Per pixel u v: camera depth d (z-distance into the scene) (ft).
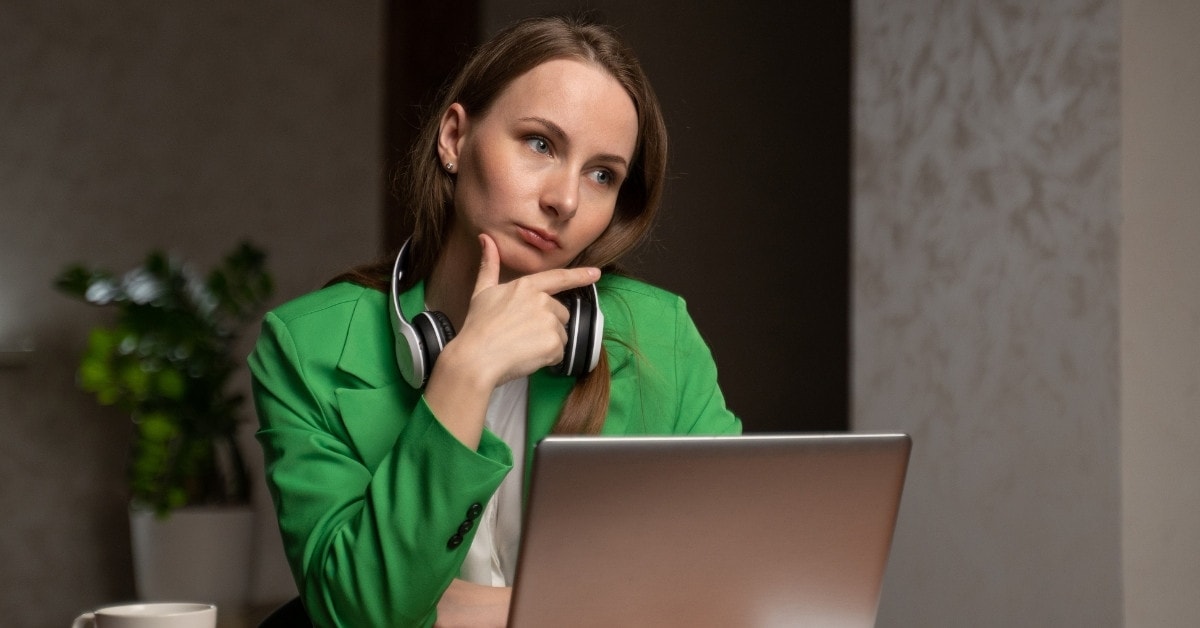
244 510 11.10
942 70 7.37
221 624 10.14
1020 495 6.88
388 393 4.54
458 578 4.70
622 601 3.28
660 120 4.71
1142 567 6.48
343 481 4.34
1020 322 6.92
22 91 12.60
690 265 12.39
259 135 13.48
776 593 3.50
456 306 4.77
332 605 4.08
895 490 3.60
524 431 4.83
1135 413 6.49
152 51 13.11
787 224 12.16
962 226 7.23
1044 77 6.86
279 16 13.56
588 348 4.36
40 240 12.58
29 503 12.33
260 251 11.88
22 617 12.25
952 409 7.25
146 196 13.03
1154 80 6.62
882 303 7.66
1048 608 6.72
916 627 7.39
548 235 4.29
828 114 11.97
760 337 12.25
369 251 13.46
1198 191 6.81
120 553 12.62
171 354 11.12
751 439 3.30
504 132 4.30
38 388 12.42
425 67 13.55
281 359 4.66
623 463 3.15
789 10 12.16
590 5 12.62
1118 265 6.48
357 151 13.57
